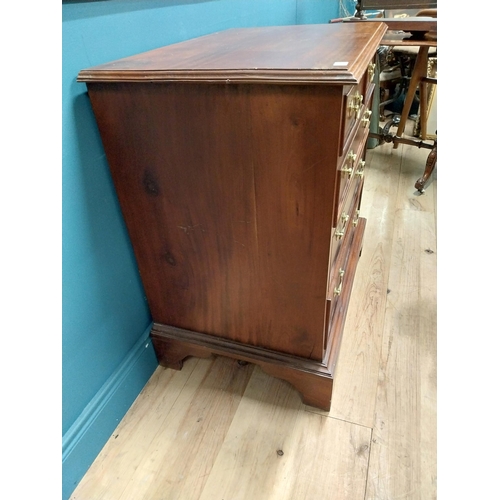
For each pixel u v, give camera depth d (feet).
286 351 3.14
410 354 3.77
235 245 2.68
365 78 3.01
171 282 3.14
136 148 2.46
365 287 4.65
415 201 6.45
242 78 1.94
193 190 2.52
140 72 2.13
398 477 2.82
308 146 2.07
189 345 3.43
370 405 3.32
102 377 3.04
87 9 2.29
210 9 3.84
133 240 2.98
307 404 3.34
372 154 8.13
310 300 2.74
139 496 2.79
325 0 9.22
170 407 3.39
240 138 2.18
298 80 1.85
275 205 2.37
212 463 2.97
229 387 3.55
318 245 2.45
